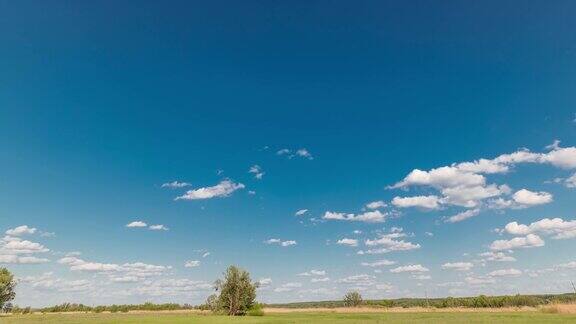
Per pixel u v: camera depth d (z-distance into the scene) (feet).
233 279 367.04
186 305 609.42
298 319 257.34
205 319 268.82
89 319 280.31
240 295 362.53
